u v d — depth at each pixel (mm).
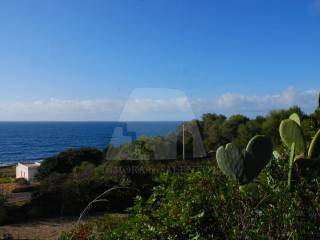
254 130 12172
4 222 12141
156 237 2682
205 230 2643
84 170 14359
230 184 2717
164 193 2969
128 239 2848
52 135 156375
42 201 13258
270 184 2766
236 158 2676
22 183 20781
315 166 2789
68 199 13031
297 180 2754
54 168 19641
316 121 3801
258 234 2422
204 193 2801
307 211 2574
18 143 117500
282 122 2916
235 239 2418
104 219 5988
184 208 2707
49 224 11820
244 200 2660
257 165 2684
